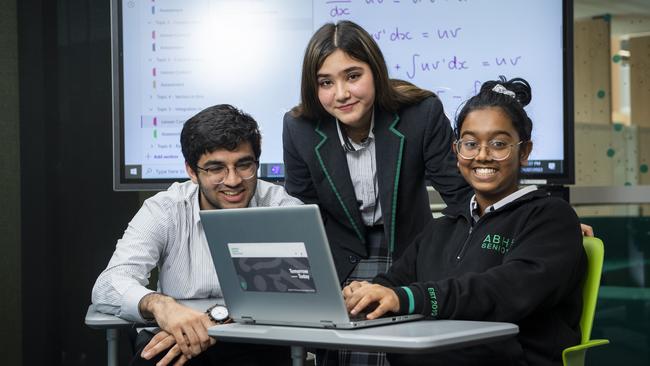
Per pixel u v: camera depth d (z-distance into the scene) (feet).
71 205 11.30
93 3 11.30
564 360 5.10
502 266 5.18
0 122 11.09
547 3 10.08
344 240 7.36
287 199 7.10
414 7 10.16
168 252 6.72
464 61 10.18
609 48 11.74
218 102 10.31
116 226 11.52
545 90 10.13
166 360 5.60
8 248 11.18
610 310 11.75
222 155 6.07
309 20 10.21
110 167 11.44
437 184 7.21
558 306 5.48
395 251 7.25
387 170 7.06
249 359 6.13
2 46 11.04
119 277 6.17
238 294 5.18
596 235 11.75
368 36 6.77
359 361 7.21
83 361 11.34
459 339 4.30
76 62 11.27
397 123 7.09
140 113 10.27
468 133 5.67
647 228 11.71
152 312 5.72
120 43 10.22
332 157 7.13
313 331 4.56
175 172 10.29
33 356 11.02
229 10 10.25
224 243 5.08
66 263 11.28
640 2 11.71
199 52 10.27
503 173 5.62
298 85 10.25
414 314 5.01
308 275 4.73
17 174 11.20
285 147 7.44
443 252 5.94
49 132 11.09
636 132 11.79
